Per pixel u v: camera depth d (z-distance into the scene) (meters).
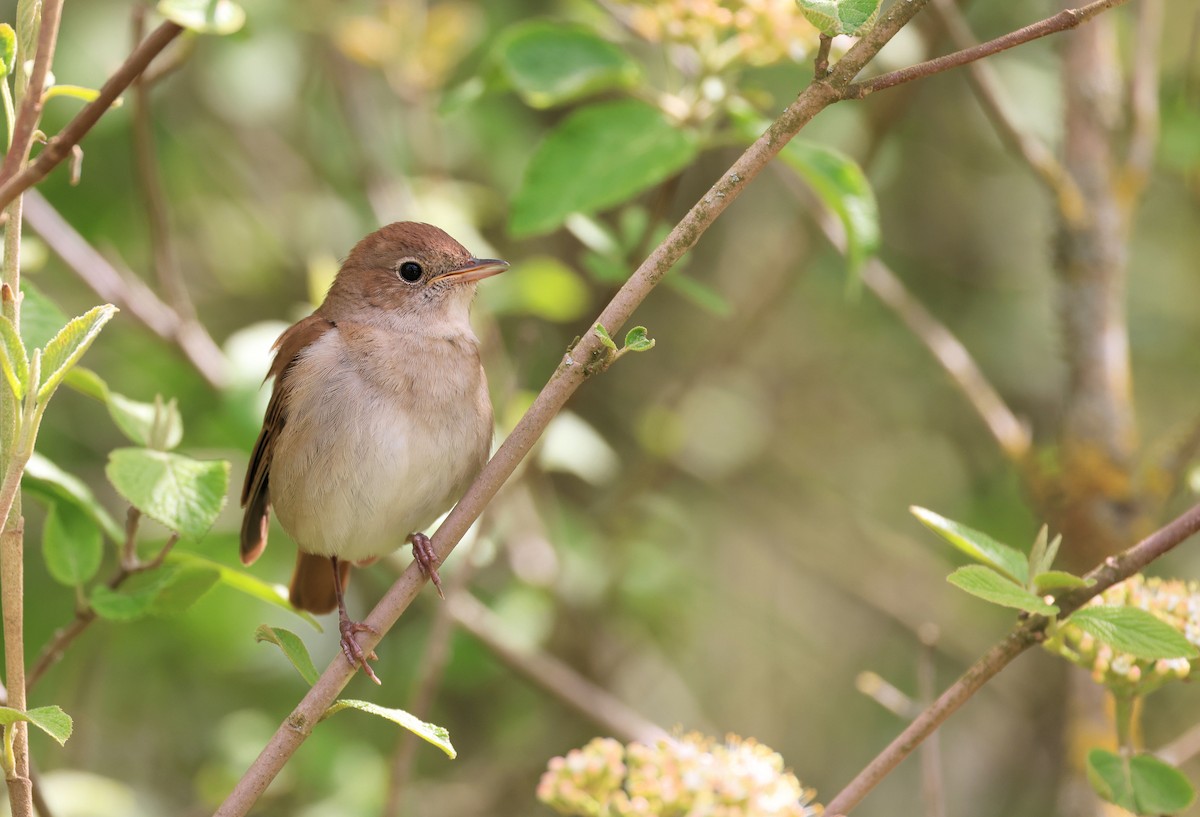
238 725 10.73
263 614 11.16
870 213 7.62
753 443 14.35
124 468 6.01
